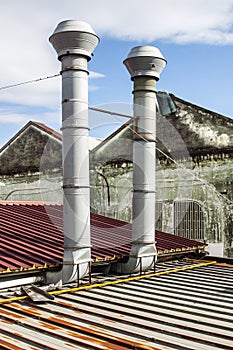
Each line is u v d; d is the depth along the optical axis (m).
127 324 5.36
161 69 8.44
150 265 8.41
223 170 18.09
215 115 18.34
